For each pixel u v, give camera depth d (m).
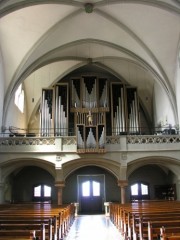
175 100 21.34
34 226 6.25
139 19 18.59
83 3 17.25
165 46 20.23
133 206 13.20
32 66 21.20
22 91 25.14
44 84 25.66
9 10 15.63
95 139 19.44
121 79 26.45
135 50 21.34
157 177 24.91
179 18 17.56
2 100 20.19
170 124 21.75
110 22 19.19
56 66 24.67
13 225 6.24
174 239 4.68
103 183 24.67
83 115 23.78
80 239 10.66
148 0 16.06
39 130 24.48
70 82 25.42
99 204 24.33
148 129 27.16
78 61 24.48
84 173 24.78
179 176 20.84
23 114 25.36
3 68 20.31
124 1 16.48
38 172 24.64
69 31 20.02
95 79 24.88
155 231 6.20
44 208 13.62
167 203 15.66
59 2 16.53
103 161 20.06
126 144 19.73
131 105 24.89
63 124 23.59
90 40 21.27
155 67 21.45
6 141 19.45
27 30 18.83
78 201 24.30
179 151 19.61
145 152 19.67
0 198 19.92
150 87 26.78
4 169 20.20
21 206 15.91
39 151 19.41
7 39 19.03
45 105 24.11
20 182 24.47
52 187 24.41
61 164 19.42
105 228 13.69
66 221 12.23
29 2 15.82
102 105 24.19
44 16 18.06
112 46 21.50
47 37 19.52
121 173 20.05
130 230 8.91
